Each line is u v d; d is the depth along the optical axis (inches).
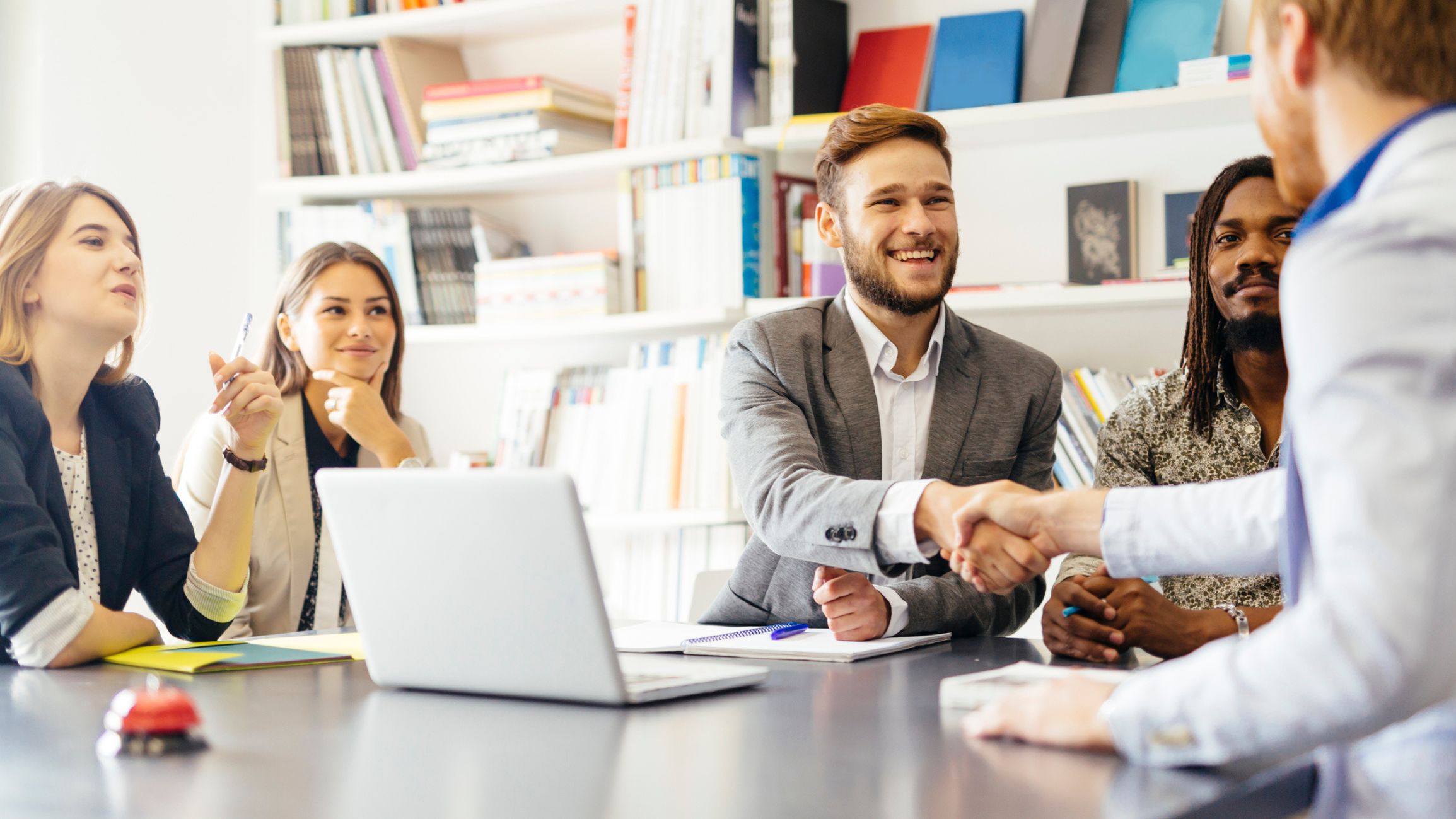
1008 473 70.4
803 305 74.3
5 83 118.6
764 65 105.0
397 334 99.4
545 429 112.0
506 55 123.7
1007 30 96.7
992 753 30.1
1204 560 37.8
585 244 120.9
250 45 125.5
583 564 36.8
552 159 110.1
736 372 69.7
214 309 123.4
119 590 63.9
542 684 38.7
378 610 41.5
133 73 120.2
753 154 102.6
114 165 119.0
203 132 123.6
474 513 38.2
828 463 69.4
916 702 38.3
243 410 63.2
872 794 26.3
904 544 50.7
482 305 113.3
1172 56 91.3
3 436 54.9
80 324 62.6
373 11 120.6
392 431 90.4
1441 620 23.1
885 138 69.1
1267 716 25.2
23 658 49.9
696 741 32.4
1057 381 73.5
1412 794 27.9
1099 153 99.3
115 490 64.1
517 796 26.5
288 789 27.4
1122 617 51.1
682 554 105.3
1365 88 27.5
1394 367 23.5
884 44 102.8
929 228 68.1
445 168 115.4
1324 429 24.4
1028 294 93.4
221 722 35.9
